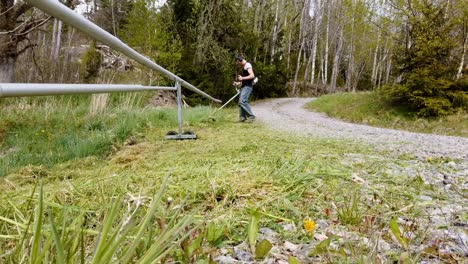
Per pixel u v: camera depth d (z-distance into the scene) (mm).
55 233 499
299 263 766
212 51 13570
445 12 9570
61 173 1909
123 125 3639
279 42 24859
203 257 853
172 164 1969
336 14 28047
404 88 9414
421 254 928
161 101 9750
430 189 1619
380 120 9672
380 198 1364
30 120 4574
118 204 630
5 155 3064
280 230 1086
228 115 6484
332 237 1004
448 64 9539
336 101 13281
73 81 8664
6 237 811
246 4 21859
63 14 647
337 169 1871
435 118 8914
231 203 1266
